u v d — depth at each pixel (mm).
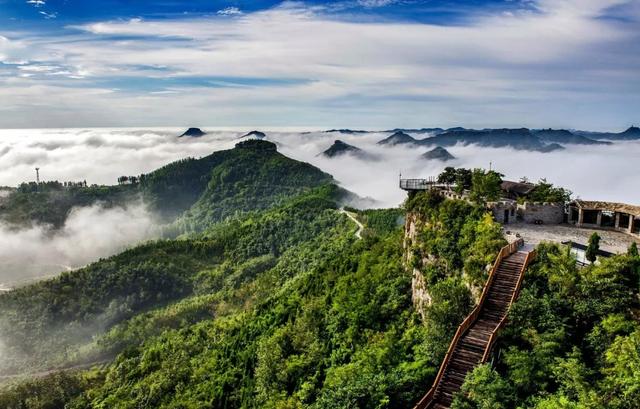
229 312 134750
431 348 33562
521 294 32562
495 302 33438
